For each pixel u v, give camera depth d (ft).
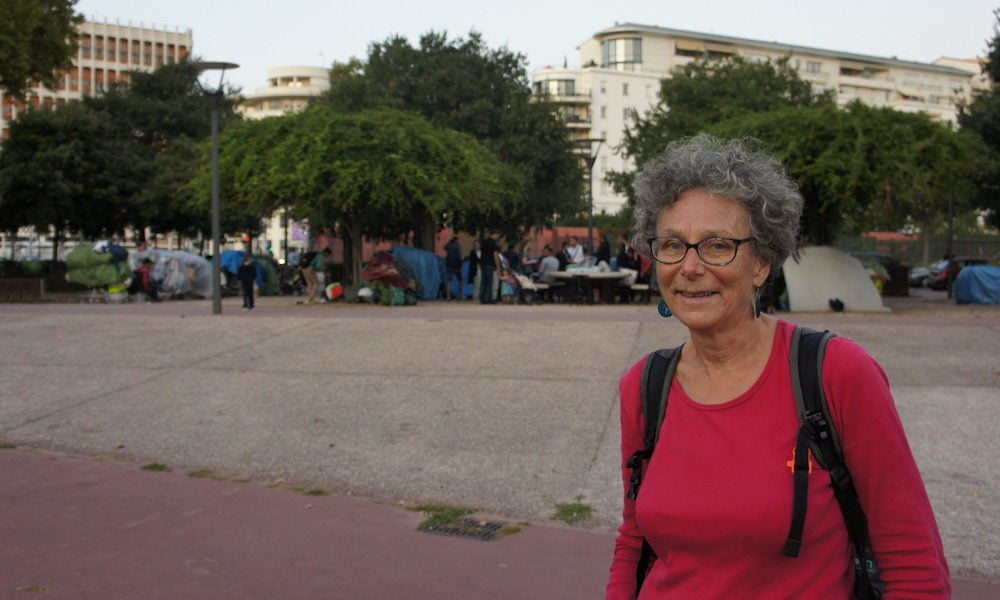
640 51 355.97
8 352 39.01
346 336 40.34
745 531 6.04
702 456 6.33
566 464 22.45
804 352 6.30
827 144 55.16
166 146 138.82
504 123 115.55
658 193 6.82
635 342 37.11
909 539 6.04
